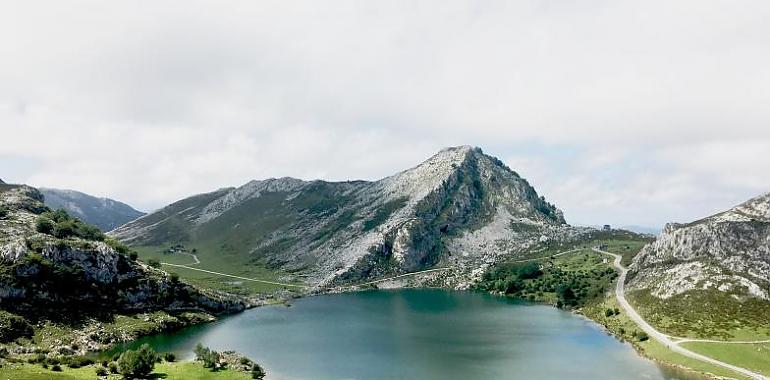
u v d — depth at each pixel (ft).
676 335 623.36
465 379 514.27
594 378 509.76
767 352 527.81
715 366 510.99
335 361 582.35
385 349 640.17
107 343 649.61
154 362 496.64
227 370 515.50
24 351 558.15
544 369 544.21
